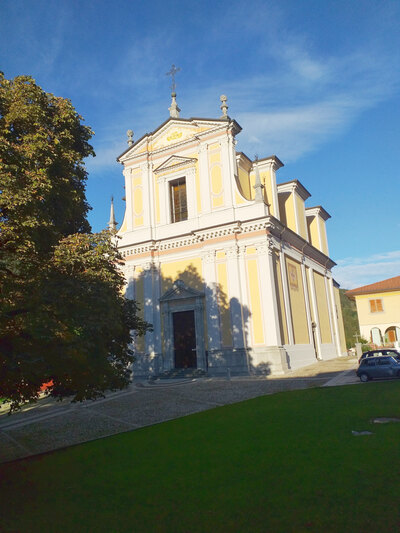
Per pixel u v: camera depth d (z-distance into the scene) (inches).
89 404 823.1
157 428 552.7
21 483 375.6
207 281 1144.8
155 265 1253.7
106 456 438.0
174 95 1385.3
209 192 1198.3
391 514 231.3
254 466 339.9
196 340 1146.0
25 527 267.9
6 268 404.5
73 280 414.0
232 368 1063.6
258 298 1077.8
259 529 231.3
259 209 1122.7
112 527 255.8
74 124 518.0
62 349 359.3
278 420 500.4
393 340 1820.9
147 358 1202.0
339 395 634.2
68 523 268.4
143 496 303.7
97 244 467.8
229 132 1200.2
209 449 411.2
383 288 1828.2
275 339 1037.8
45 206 442.9
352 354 1565.0
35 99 457.1
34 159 415.5
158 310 1227.9
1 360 355.3
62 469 408.5
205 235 1155.9
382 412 487.8
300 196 1513.3
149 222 1282.0
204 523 247.0
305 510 247.8
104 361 414.3
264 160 1322.6
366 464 311.9
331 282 1659.7
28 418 754.8
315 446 375.2
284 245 1234.6
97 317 403.5
